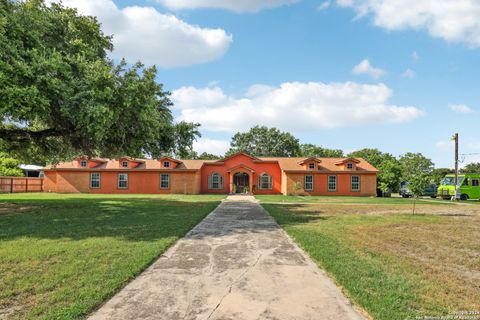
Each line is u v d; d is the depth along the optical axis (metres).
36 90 9.30
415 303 3.87
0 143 16.48
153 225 9.64
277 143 59.78
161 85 13.10
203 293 4.14
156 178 33.44
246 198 25.70
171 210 14.39
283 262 5.69
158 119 14.47
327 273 5.07
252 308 3.68
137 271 4.95
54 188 33.84
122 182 33.53
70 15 14.29
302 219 11.87
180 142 18.06
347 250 6.62
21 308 3.57
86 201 19.67
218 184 35.66
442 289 4.40
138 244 6.82
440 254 6.54
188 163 35.44
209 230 9.16
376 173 33.25
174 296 4.02
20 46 10.34
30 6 12.74
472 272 5.32
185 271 5.09
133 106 11.77
